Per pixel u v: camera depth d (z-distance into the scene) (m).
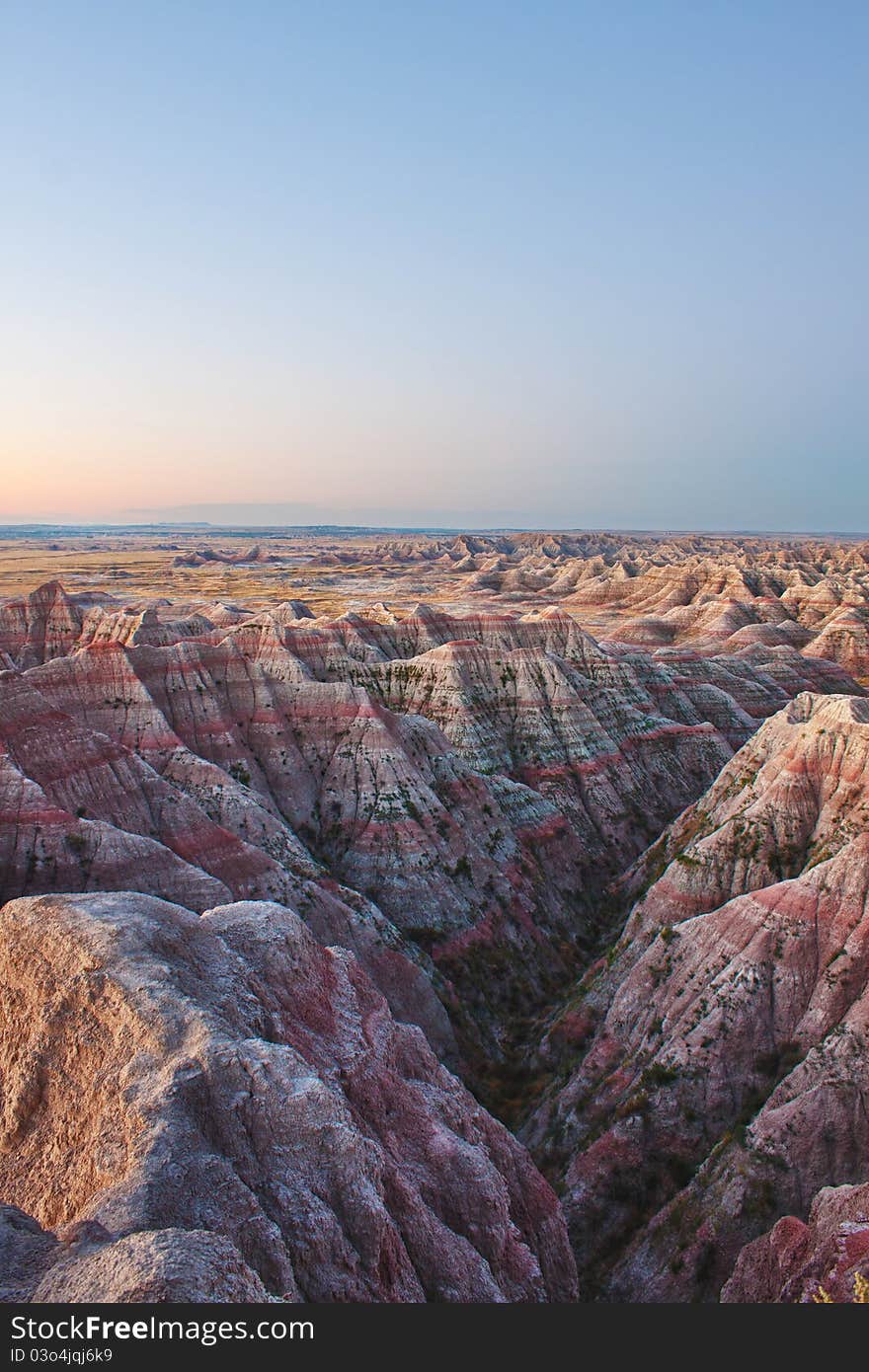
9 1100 22.86
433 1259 21.97
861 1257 24.89
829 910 41.41
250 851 49.88
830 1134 34.12
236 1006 24.75
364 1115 26.03
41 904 26.95
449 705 83.69
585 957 62.19
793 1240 29.17
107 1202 17.39
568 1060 47.97
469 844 63.12
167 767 58.03
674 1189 37.16
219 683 68.50
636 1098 40.03
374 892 57.81
